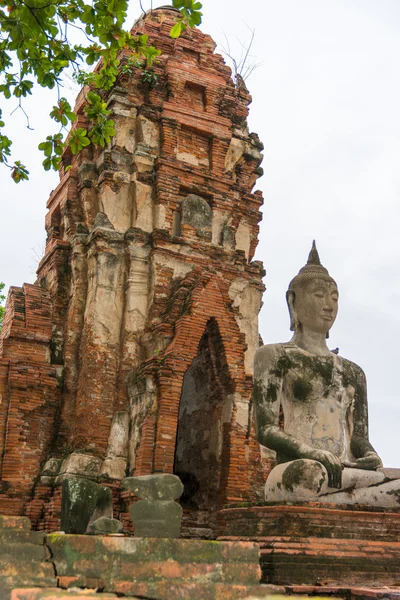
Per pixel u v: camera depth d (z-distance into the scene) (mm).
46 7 9555
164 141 20219
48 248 21141
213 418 18422
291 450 10281
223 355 18156
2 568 5434
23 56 10508
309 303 11836
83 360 18141
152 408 16812
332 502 9547
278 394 11141
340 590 7371
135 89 20828
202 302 17922
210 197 20562
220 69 22125
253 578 5629
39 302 19266
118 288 18797
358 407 11602
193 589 5398
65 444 17641
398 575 8742
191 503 18312
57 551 5625
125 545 5566
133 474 16594
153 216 19672
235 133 21516
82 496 10133
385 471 10547
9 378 17656
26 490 16969
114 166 19891
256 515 9516
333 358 11672
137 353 18250
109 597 4879
